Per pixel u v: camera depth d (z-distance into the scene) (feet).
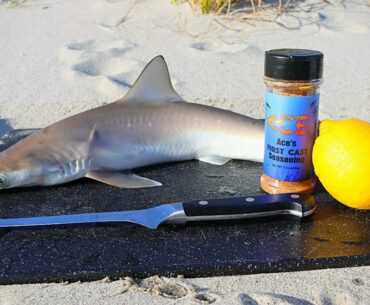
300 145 2.35
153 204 2.44
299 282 2.05
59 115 3.47
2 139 3.11
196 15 4.87
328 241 2.19
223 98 3.60
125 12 4.99
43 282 2.06
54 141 2.54
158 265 2.08
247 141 2.66
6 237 2.23
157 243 2.19
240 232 2.24
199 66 4.01
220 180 2.61
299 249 2.15
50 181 2.52
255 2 5.01
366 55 4.15
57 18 4.92
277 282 2.05
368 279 2.06
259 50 4.25
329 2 5.10
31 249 2.17
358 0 5.17
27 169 2.47
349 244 2.18
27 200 2.48
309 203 2.28
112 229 2.27
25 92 3.69
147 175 2.66
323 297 1.98
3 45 4.39
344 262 2.11
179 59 4.12
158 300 1.97
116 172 2.61
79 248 2.17
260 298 1.97
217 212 2.25
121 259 2.11
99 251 2.15
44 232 2.26
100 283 2.05
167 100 2.73
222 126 2.69
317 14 4.85
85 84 3.77
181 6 5.02
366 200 2.26
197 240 2.20
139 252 2.15
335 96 3.63
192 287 2.02
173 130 2.68
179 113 2.70
